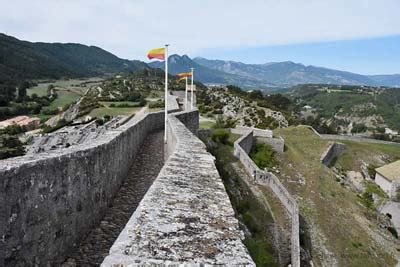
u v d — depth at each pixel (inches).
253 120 2623.0
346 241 938.7
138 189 363.3
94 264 211.3
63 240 214.4
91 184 261.9
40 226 188.9
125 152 404.2
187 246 123.2
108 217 289.0
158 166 465.4
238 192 717.9
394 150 2300.7
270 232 631.2
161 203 160.6
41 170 189.8
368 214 1221.7
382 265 898.7
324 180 1316.4
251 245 507.8
